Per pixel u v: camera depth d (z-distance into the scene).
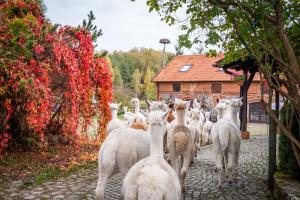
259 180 8.85
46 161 10.54
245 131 18.50
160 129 4.77
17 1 9.65
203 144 16.38
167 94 38.62
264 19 3.67
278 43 4.38
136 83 66.50
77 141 13.07
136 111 10.97
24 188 7.63
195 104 15.77
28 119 9.55
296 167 7.17
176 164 7.12
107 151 5.26
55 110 12.70
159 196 3.54
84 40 11.46
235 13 3.53
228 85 35.03
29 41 8.58
